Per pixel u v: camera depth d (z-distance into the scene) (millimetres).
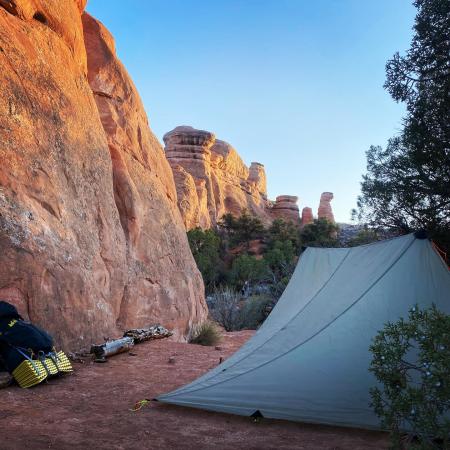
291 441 4184
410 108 12602
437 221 12438
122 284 10719
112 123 13156
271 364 5027
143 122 15539
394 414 3320
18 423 4215
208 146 75000
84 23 13656
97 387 5879
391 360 3205
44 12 10281
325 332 5027
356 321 4930
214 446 3984
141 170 13891
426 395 2977
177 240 15109
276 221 68625
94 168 10516
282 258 44969
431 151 12070
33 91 8766
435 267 4969
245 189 88000
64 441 3852
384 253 5434
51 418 4465
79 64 11648
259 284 39938
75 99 10383
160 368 7305
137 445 3895
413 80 12805
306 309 5449
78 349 7863
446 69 12281
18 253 6934
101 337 8812
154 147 15898
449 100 11727
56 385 5816
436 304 4707
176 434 4234
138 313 11297
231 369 5172
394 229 14141
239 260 44562
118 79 14039
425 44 12148
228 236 67000
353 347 4785
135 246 12023
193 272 16156
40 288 7234
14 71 8383
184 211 56375
